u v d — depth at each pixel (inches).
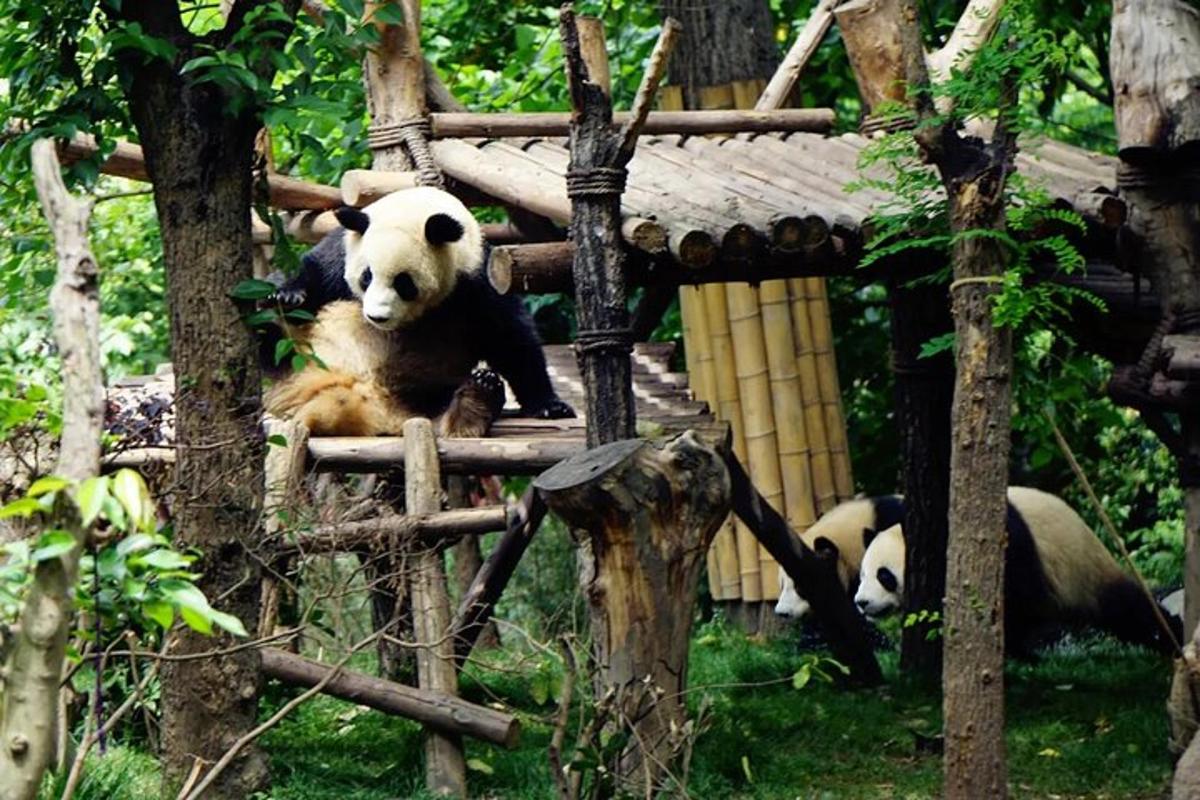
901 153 378.9
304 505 423.8
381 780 421.7
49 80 370.3
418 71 552.7
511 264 435.2
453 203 513.0
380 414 490.9
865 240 439.8
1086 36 650.2
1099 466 771.4
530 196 488.7
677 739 365.4
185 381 357.7
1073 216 361.7
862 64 446.6
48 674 215.9
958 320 344.2
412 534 426.0
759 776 429.7
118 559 225.3
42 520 224.7
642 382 535.2
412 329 508.4
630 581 380.2
